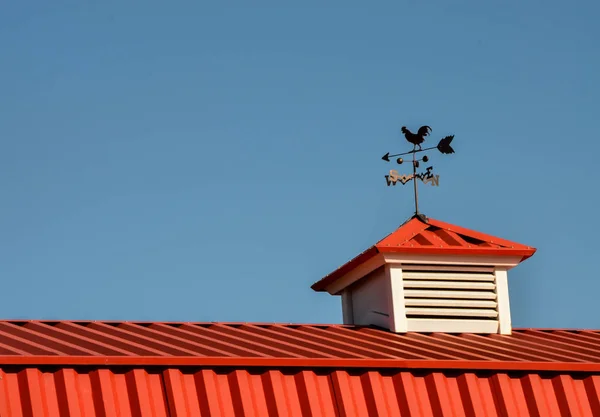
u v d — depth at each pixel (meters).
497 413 27.30
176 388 24.08
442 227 33.91
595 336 34.03
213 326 30.34
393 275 32.03
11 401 22.45
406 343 30.23
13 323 28.17
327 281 34.41
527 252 33.16
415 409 26.44
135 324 29.47
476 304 32.56
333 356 27.20
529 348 30.83
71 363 23.33
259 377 25.25
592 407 28.20
